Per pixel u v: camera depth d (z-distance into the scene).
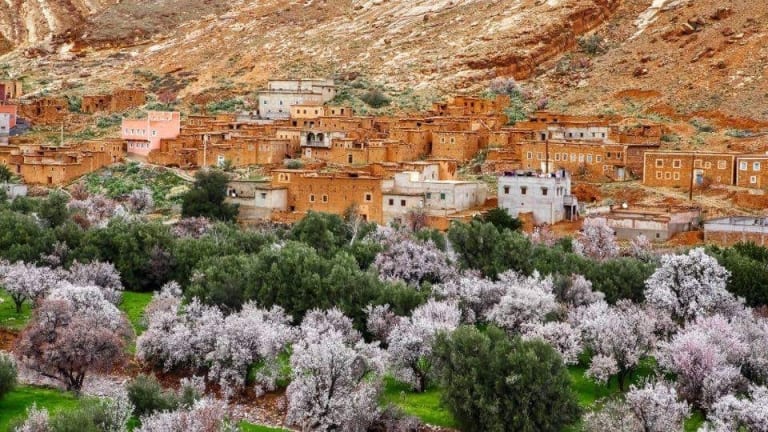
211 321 117.31
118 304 138.50
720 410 94.88
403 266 144.50
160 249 153.50
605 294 135.12
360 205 198.00
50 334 112.12
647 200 199.00
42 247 154.00
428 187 196.62
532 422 99.31
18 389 108.25
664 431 93.88
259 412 107.25
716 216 185.88
